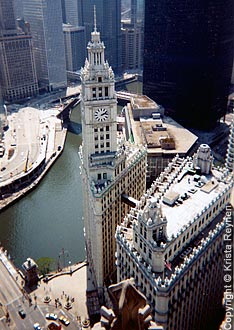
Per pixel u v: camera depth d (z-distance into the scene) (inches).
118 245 5187.0
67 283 7500.0
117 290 1130.7
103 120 5930.1
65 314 6761.8
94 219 6259.8
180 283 4507.9
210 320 6058.1
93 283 7416.3
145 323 1140.5
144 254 4613.7
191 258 4569.4
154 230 4350.4
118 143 6840.6
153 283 4330.7
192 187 5585.6
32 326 6505.9
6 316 6702.8
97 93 5772.6
